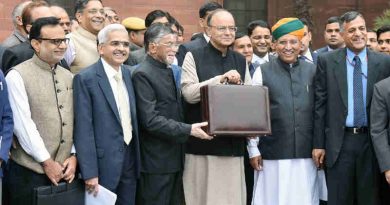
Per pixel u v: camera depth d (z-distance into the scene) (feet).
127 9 43.80
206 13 25.38
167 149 19.57
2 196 18.16
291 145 21.22
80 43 21.79
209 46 20.62
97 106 18.52
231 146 20.22
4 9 41.11
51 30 17.67
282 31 21.48
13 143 17.76
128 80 19.29
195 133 18.95
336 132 21.17
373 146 20.65
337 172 21.21
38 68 17.93
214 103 18.93
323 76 21.56
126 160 19.01
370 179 21.02
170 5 44.52
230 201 20.18
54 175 17.57
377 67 21.26
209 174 20.08
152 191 19.51
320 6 48.70
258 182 21.76
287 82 21.47
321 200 23.71
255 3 49.98
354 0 48.91
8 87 17.49
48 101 17.84
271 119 21.31
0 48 21.13
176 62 23.79
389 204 21.56
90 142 18.21
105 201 18.25
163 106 19.51
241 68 20.94
